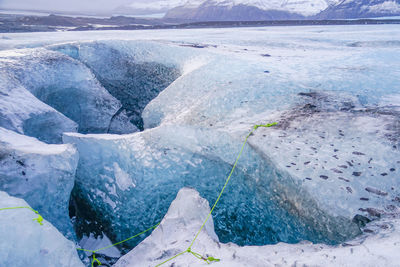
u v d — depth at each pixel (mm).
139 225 4980
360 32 29328
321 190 3895
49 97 9484
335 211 3609
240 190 4828
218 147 5387
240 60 10242
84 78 10531
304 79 8250
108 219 5250
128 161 5605
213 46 15047
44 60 9867
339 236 3467
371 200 3596
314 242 3717
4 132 5012
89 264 4648
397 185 3730
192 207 3623
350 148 4570
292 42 19156
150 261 2900
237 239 4539
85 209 5641
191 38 22016
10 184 3746
